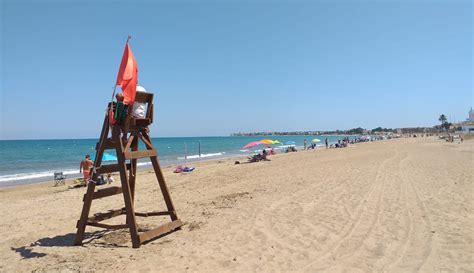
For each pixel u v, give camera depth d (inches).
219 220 301.4
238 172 772.6
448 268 178.5
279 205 350.9
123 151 237.8
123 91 232.7
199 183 606.2
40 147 3479.3
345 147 2148.1
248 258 204.1
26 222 346.6
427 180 501.4
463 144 1978.3
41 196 587.8
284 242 231.6
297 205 347.3
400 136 5866.1
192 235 258.4
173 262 201.6
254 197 409.1
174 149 2913.4
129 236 264.1
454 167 674.2
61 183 829.2
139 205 406.6
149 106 266.5
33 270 196.4
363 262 191.5
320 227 264.2
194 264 197.3
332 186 463.8
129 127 249.3
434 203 341.7
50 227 316.5
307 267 187.0
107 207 410.0
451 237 229.5
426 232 243.1
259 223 282.0
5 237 284.4
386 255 201.0
